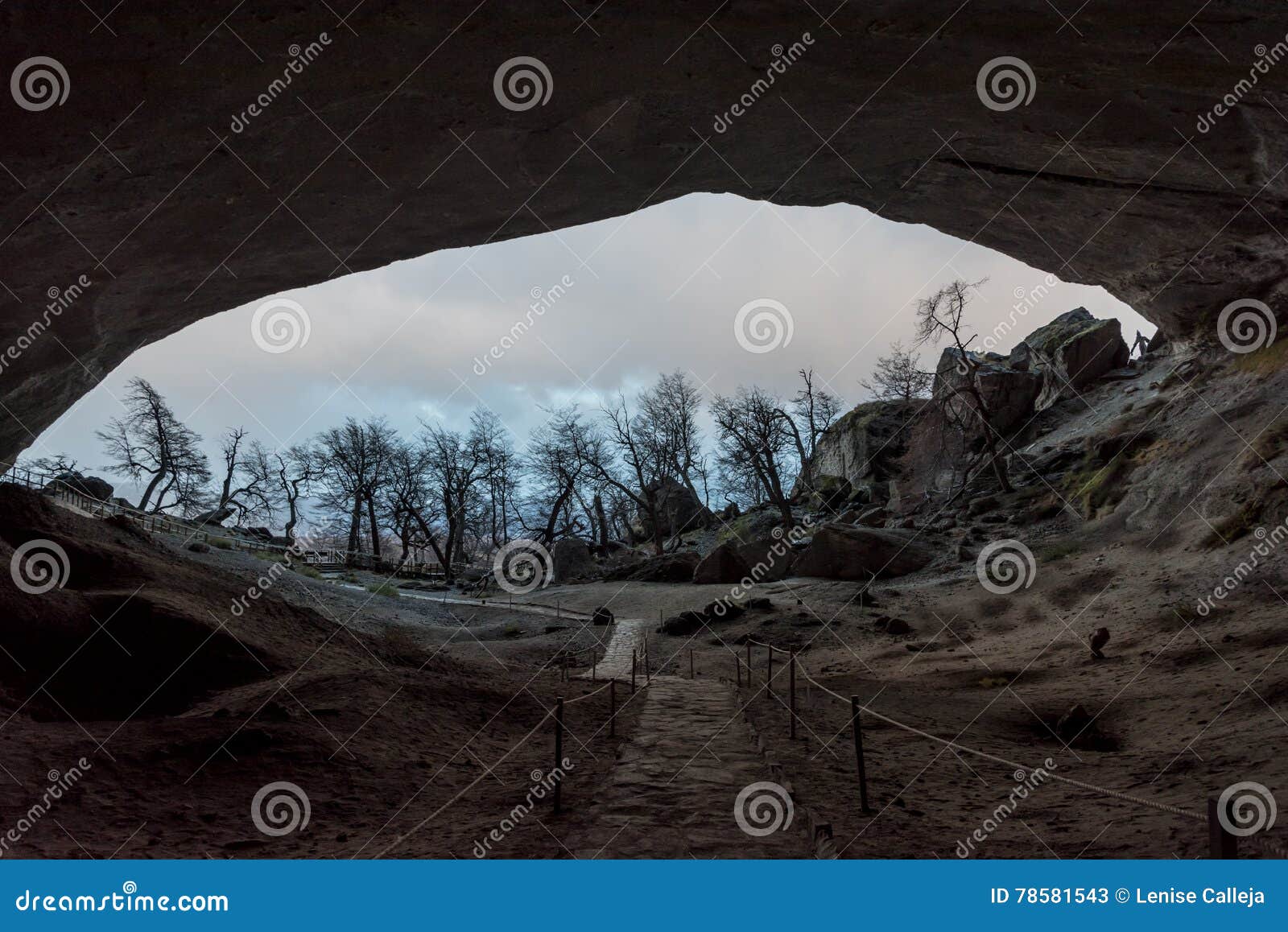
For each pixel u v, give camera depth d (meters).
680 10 9.86
